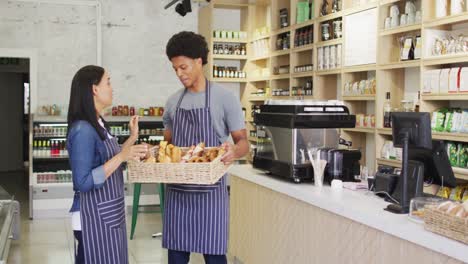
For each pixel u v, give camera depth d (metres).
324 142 4.41
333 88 7.54
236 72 9.75
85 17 9.36
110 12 9.52
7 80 14.24
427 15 5.32
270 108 4.55
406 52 5.70
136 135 2.98
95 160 2.94
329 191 3.94
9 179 12.62
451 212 2.68
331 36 7.21
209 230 3.31
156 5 9.74
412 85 6.07
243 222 5.13
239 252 5.24
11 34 9.05
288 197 4.24
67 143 2.91
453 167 5.05
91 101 2.89
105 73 2.97
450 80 5.04
